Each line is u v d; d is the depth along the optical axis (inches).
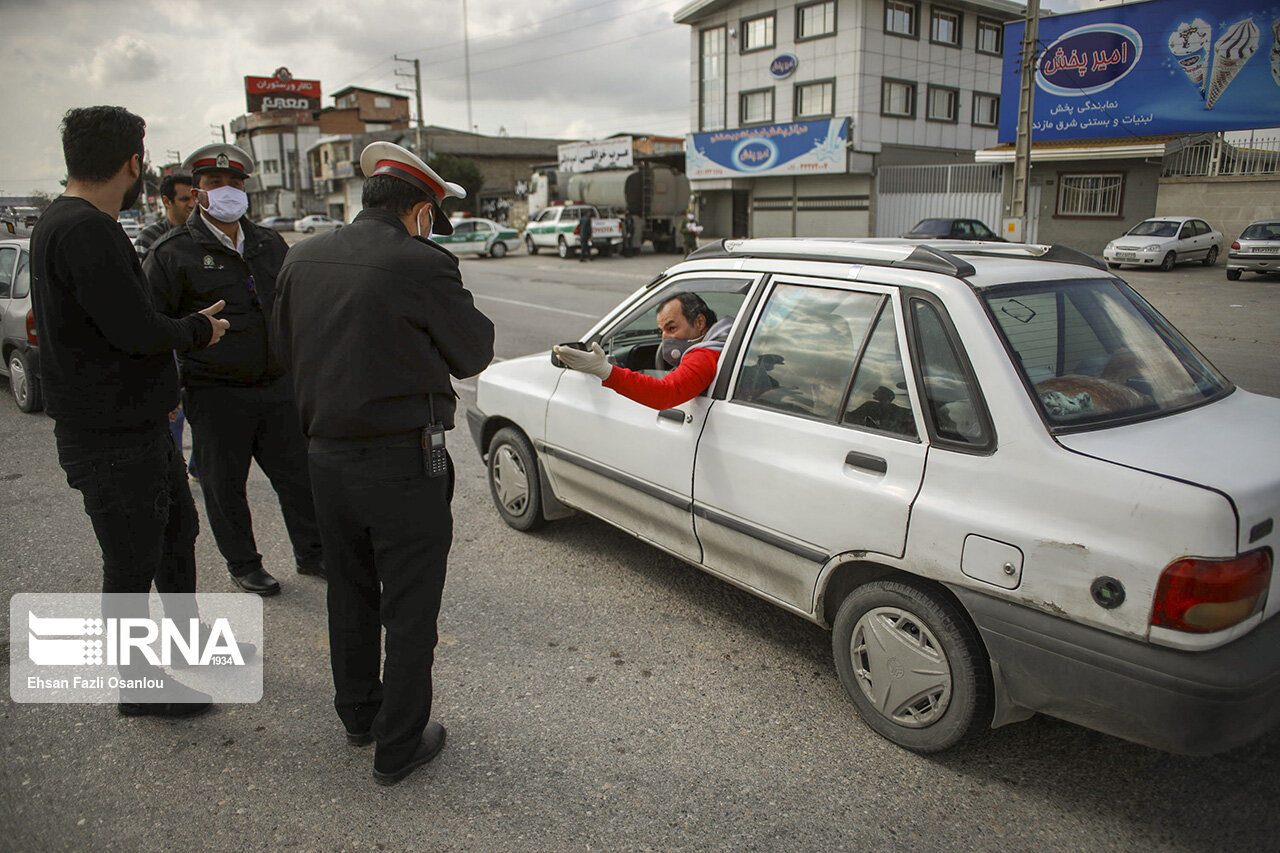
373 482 96.7
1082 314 113.1
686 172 1290.6
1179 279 733.3
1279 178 826.2
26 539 184.4
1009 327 103.7
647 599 155.4
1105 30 876.0
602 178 1293.1
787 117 1205.1
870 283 114.8
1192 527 83.4
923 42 1168.2
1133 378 109.1
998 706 101.7
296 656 137.2
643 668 132.2
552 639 141.3
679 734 115.3
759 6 1203.2
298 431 155.0
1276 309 538.0
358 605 107.7
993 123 1312.7
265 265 145.9
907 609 106.5
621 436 149.8
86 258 97.7
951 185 1064.2
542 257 1250.6
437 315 95.7
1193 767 107.4
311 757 111.5
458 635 142.9
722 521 131.1
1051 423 96.6
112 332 100.4
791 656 135.8
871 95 1118.4
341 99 3203.7
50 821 99.3
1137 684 87.0
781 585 125.0
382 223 97.4
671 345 149.0
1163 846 93.8
